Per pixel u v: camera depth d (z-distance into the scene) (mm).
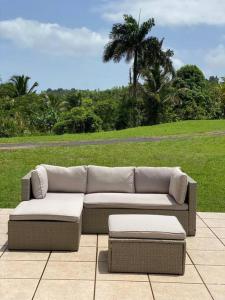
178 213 5934
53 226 5246
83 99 35875
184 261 4570
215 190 9812
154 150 15586
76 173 6574
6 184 10211
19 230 5246
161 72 33312
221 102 38656
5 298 3957
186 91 37531
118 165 13164
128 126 32906
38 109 34062
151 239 4594
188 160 13719
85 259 4992
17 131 27641
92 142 18000
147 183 6609
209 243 5648
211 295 4090
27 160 13414
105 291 4133
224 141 17812
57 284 4277
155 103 33250
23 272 4570
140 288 4219
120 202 5965
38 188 6047
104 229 6031
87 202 6008
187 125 24859
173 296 4055
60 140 18734
